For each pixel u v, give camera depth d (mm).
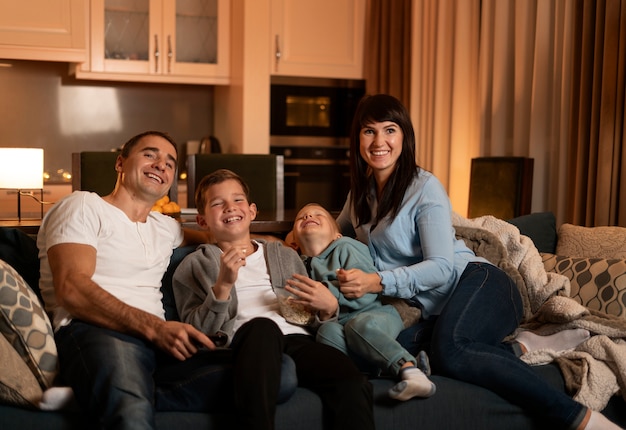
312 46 5453
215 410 2020
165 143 2346
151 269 2283
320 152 5547
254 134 5262
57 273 2084
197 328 2225
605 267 2605
